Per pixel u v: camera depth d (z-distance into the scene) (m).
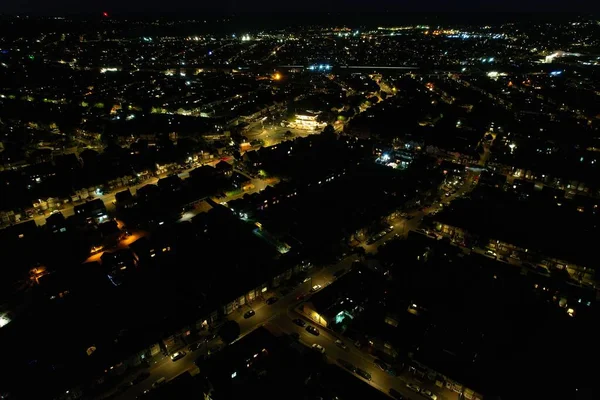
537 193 100.44
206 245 81.19
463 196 102.81
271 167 114.88
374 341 58.38
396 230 88.06
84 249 79.38
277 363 53.50
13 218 91.38
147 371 55.19
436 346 56.56
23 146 133.00
